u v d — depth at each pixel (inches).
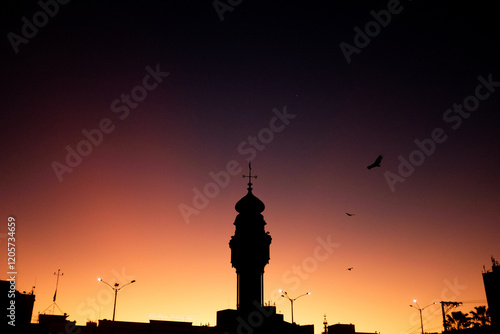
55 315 2368.4
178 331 2219.5
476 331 2405.3
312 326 2289.6
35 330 2122.3
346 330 2979.8
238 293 2236.7
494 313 2576.3
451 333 2500.0
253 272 2234.3
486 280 2672.2
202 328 2231.8
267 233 2341.3
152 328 2208.4
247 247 2253.9
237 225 2337.6
